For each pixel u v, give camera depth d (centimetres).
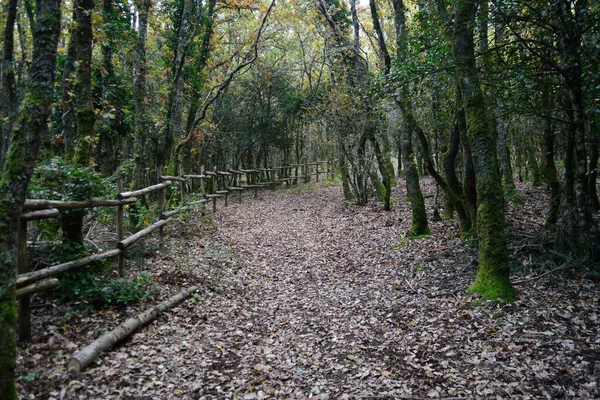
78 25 588
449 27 652
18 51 1548
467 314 496
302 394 363
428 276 660
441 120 949
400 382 378
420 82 754
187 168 1505
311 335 491
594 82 557
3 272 260
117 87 1207
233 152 2219
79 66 594
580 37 585
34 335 397
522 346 411
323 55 1778
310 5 1611
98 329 429
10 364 260
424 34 748
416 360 416
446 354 420
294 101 2027
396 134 2003
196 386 366
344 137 1431
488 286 531
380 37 1023
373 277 701
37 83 279
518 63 673
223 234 998
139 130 1177
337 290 650
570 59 567
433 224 1027
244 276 711
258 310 570
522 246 661
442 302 552
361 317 538
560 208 838
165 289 575
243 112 2094
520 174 1759
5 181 263
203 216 1130
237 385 374
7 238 261
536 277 566
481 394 346
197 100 1499
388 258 797
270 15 1639
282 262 817
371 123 1315
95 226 688
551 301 503
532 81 671
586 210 605
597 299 495
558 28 582
